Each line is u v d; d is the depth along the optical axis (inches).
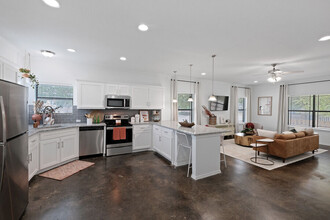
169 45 112.3
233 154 170.1
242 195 90.5
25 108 74.6
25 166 73.9
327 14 72.6
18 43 110.5
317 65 159.9
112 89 167.9
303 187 99.9
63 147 131.3
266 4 66.0
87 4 67.5
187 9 70.6
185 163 137.7
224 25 84.3
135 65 167.2
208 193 92.4
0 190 54.6
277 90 267.3
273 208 78.9
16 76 113.3
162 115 209.5
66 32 94.2
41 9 71.3
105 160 146.9
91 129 151.8
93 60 151.6
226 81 261.0
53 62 153.4
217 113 259.9
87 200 84.3
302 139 156.7
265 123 284.0
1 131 55.6
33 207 77.8
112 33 95.0
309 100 235.1
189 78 232.5
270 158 158.2
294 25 83.1
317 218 71.8
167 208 78.4
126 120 183.9
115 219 70.5
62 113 158.7
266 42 105.5
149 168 129.3
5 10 72.1
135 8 70.3
